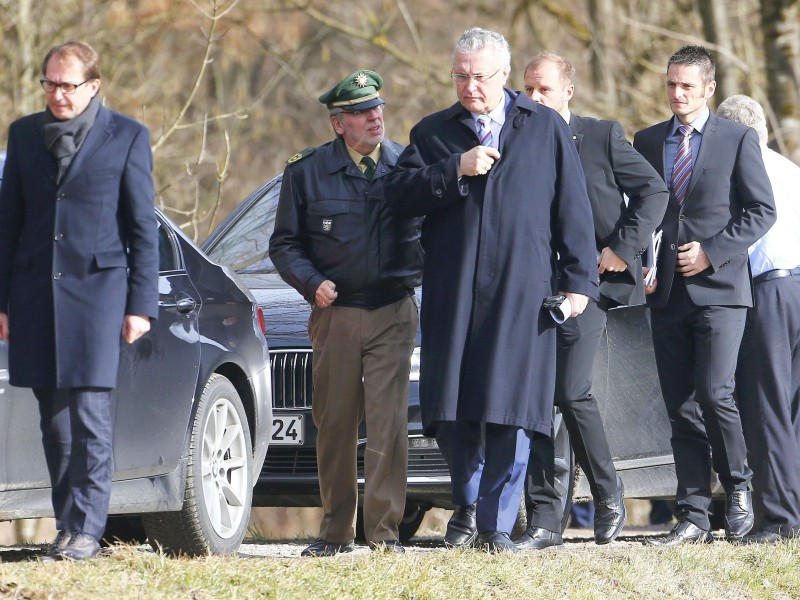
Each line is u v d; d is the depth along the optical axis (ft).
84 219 68.44
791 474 92.84
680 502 93.45
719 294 90.17
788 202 94.38
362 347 81.71
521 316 77.82
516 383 77.71
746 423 93.71
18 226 69.72
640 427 104.58
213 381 83.10
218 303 85.81
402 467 82.43
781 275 93.15
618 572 77.92
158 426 77.61
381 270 81.15
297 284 81.56
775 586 81.30
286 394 95.14
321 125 293.23
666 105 222.69
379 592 68.03
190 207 209.26
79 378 67.72
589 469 90.07
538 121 79.10
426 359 79.25
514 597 70.74
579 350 87.45
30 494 70.49
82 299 68.13
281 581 67.51
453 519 82.17
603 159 87.10
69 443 69.21
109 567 65.36
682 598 76.79
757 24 223.10
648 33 232.73
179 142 231.71
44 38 205.77
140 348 76.48
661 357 93.30
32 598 59.52
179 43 260.01
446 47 287.69
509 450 79.15
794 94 185.16
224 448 84.12
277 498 98.22
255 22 275.59
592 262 78.64
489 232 77.97
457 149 79.20
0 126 193.98
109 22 217.77
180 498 79.41
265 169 286.46
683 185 91.09
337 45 290.35
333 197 81.20
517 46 245.24
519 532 94.94
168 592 63.46
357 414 82.79
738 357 93.97
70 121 68.49
